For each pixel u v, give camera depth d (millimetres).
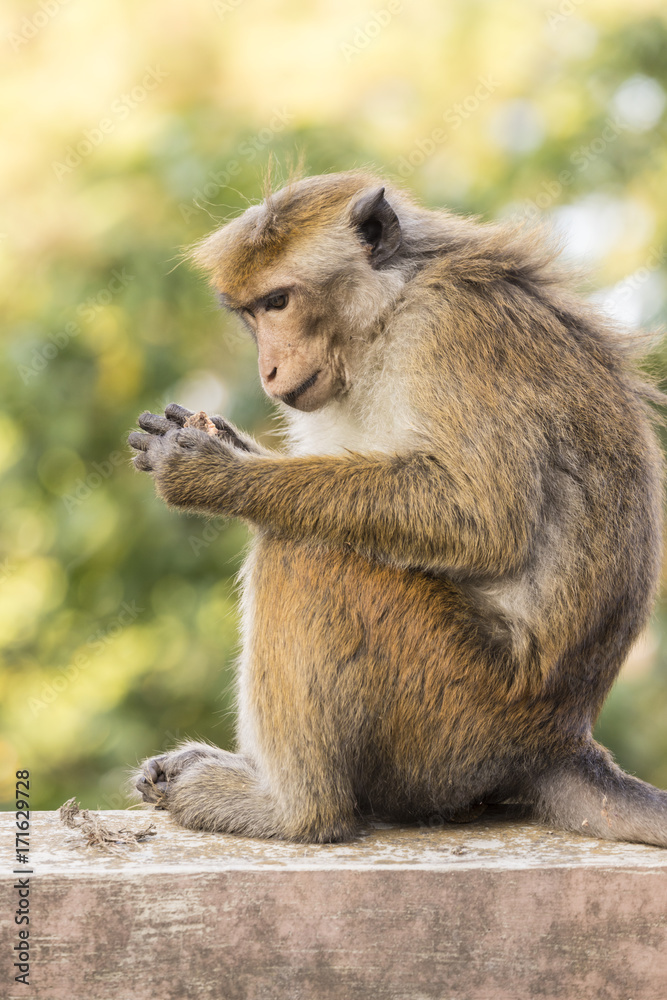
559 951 7410
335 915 7309
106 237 16875
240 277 9297
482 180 17906
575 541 8500
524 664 8406
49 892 7145
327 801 8320
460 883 7383
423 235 9531
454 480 8328
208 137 17391
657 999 7445
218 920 7246
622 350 9289
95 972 7152
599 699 8992
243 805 8594
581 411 8617
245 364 16828
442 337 8625
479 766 8602
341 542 8430
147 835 8430
